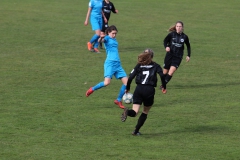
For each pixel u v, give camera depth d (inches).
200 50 3061.0
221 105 1903.3
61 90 2081.7
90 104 1888.5
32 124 1621.6
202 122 1683.1
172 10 4722.0
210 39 3430.1
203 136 1533.0
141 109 1847.9
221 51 3038.9
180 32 2151.8
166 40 2162.9
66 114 1745.8
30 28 3636.8
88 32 3560.5
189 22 4101.9
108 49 1845.5
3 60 2630.4
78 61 2652.6
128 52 2928.2
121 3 5113.2
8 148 1392.7
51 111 1777.8
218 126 1638.8
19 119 1673.2
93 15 2847.0
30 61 2620.6
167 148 1414.9
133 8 4781.0
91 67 2522.1
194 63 2709.2
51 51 2896.2
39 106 1838.1
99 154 1353.3
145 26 3865.7
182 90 2145.7
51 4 4911.4
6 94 1996.8
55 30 3597.4
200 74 2458.2
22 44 3065.9
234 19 4313.5
